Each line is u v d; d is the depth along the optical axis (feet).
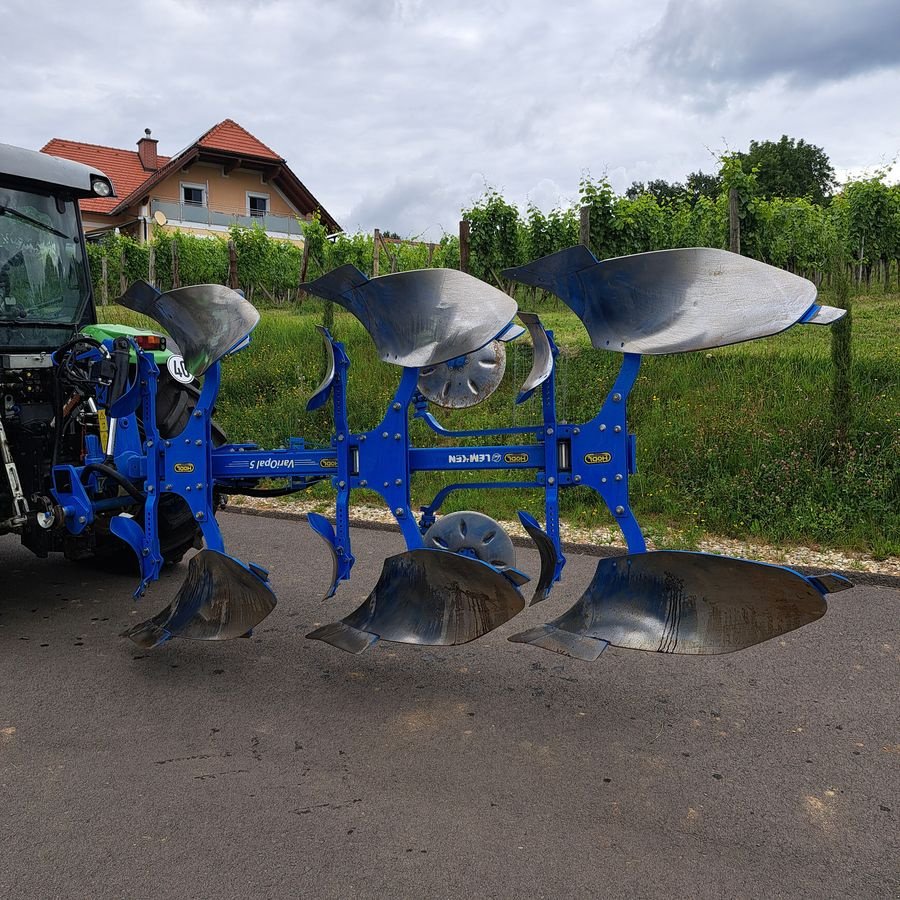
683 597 9.02
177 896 6.58
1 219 13.76
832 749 8.82
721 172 31.78
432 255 47.37
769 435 19.86
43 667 11.19
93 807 7.80
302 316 39.50
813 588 8.34
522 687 10.43
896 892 6.56
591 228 34.32
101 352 12.69
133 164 111.86
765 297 8.61
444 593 9.67
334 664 11.22
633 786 8.13
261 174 108.37
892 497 17.83
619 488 9.56
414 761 8.63
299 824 7.50
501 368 11.16
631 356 9.41
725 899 6.49
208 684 10.61
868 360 22.04
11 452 12.71
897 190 38.24
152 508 11.22
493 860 6.98
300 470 10.77
